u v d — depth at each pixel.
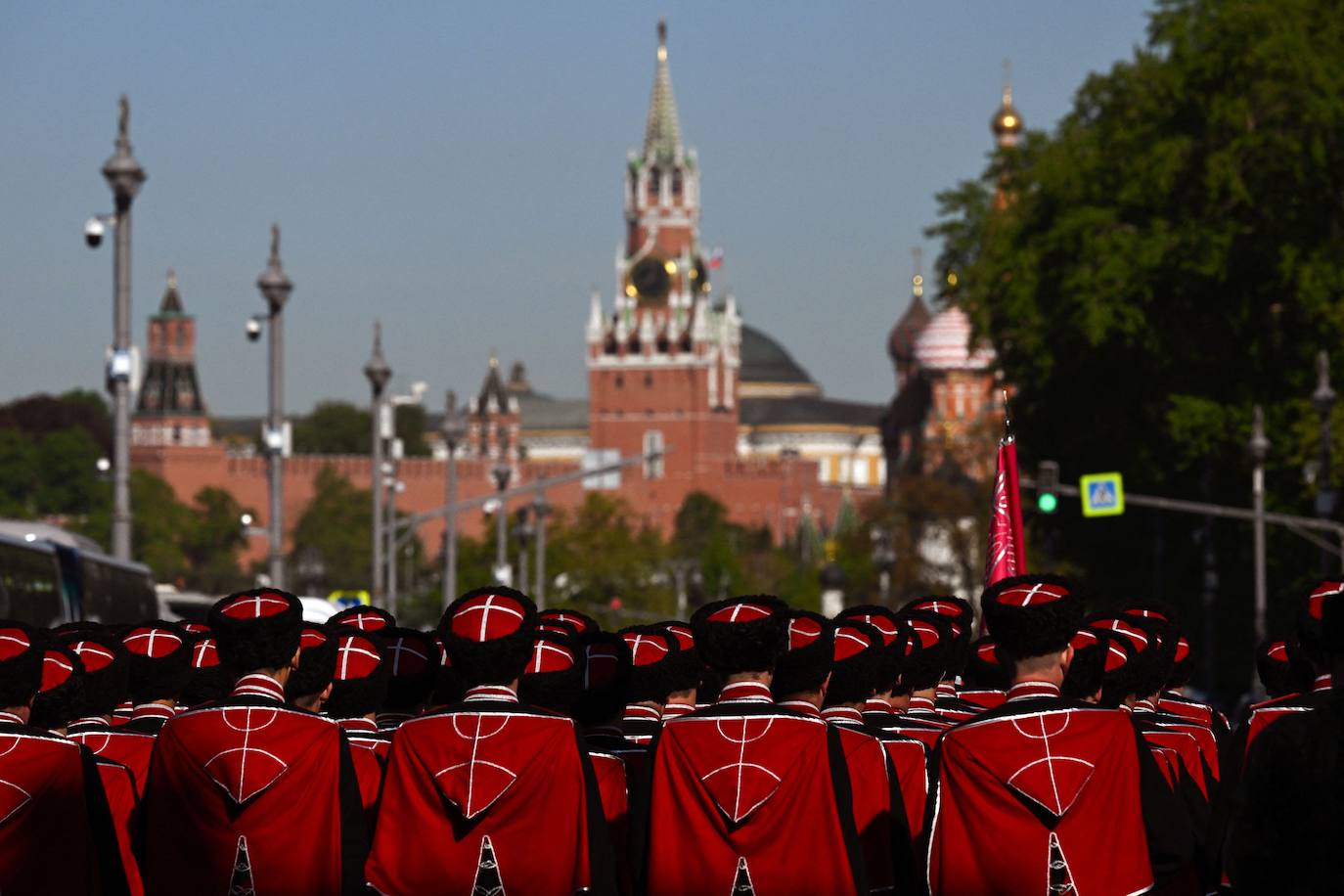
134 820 25.42
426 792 24.19
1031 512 172.62
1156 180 154.50
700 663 29.50
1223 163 151.38
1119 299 153.25
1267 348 154.50
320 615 72.06
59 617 92.06
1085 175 162.62
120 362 104.75
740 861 23.97
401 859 24.22
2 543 83.25
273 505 132.00
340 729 24.92
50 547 90.75
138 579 111.88
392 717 29.69
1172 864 23.89
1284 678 32.47
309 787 24.34
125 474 106.75
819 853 24.05
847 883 24.05
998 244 168.88
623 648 27.75
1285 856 20.39
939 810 23.83
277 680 25.08
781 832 23.98
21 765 24.75
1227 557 167.75
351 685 27.45
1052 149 168.50
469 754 24.03
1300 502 153.75
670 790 24.34
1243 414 152.25
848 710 26.95
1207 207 154.25
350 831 24.42
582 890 24.36
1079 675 26.91
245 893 24.09
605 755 26.58
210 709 24.50
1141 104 158.50
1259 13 152.25
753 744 24.05
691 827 24.16
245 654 24.81
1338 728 20.31
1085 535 176.50
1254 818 20.53
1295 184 152.25
